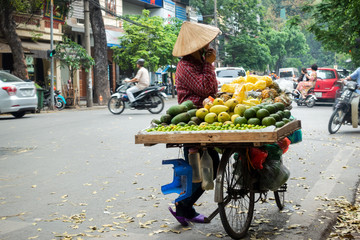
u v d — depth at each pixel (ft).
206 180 13.24
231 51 159.43
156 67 102.73
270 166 13.92
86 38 75.66
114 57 104.06
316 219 14.67
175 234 13.50
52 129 39.73
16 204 17.03
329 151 28.04
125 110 61.67
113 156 26.78
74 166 24.02
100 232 13.80
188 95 14.30
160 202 17.10
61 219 15.14
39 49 77.46
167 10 139.44
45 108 71.77
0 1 64.39
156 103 53.88
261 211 15.71
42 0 74.08
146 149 29.14
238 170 13.56
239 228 13.24
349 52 55.16
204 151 13.29
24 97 52.01
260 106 13.01
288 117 14.51
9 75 53.26
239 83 15.40
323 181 20.03
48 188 19.44
